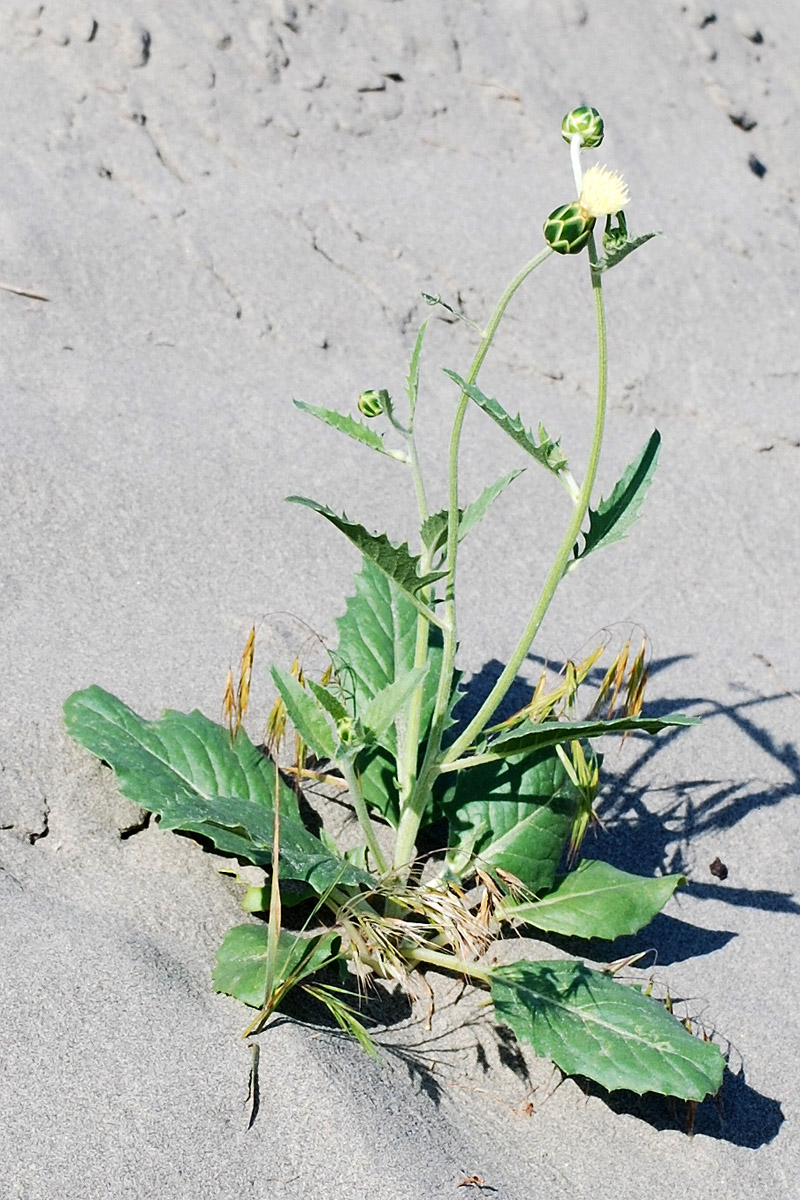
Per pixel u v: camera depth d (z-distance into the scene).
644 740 1.46
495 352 1.72
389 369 1.68
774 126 2.15
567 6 2.10
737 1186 1.22
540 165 1.94
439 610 1.50
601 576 1.58
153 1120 1.16
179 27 1.80
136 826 1.30
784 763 1.47
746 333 1.82
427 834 1.35
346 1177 1.16
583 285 1.79
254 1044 1.20
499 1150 1.21
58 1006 1.19
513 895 1.30
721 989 1.32
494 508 1.60
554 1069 1.25
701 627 1.56
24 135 1.70
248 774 1.31
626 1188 1.21
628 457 1.67
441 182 1.86
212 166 1.75
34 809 1.29
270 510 1.54
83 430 1.54
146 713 1.36
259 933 1.24
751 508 1.67
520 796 1.31
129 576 1.46
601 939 1.33
